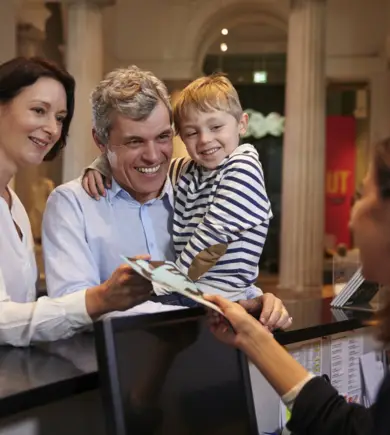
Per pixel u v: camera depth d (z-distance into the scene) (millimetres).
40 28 10672
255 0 11375
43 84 1831
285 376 1373
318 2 9586
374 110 11227
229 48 14047
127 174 1991
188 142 2080
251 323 1414
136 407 1272
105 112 1940
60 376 1409
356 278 2531
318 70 9609
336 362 2344
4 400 1241
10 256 1881
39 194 10219
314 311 2469
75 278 1944
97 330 1242
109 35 11148
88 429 1557
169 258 2152
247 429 1551
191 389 1417
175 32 11359
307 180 9570
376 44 11125
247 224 1964
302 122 9602
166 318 1371
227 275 2008
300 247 9562
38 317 1676
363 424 1272
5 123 1838
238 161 2014
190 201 2119
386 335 1386
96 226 2037
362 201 1330
